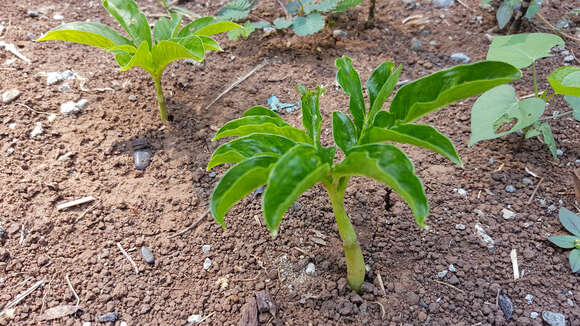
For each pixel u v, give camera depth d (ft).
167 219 1.24
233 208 1.26
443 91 0.77
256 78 1.70
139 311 1.04
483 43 1.83
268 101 1.60
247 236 1.19
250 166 0.76
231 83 1.68
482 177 1.33
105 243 1.17
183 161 1.39
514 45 1.33
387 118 0.84
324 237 1.18
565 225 1.14
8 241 1.16
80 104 1.53
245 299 1.05
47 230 1.19
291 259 1.13
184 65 1.75
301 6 1.79
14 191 1.26
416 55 1.80
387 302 1.03
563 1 2.02
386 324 0.99
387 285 1.06
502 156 1.39
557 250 1.13
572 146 1.40
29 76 1.60
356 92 0.91
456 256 1.12
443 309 1.02
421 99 0.83
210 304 1.05
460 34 1.89
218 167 1.38
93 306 1.04
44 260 1.12
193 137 1.46
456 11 2.02
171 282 1.09
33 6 1.98
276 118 0.96
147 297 1.06
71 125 1.47
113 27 1.92
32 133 1.42
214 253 1.16
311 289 1.07
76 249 1.15
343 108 1.56
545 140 1.29
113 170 1.35
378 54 1.81
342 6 1.77
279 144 0.84
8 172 1.30
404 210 1.24
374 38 1.90
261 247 1.16
